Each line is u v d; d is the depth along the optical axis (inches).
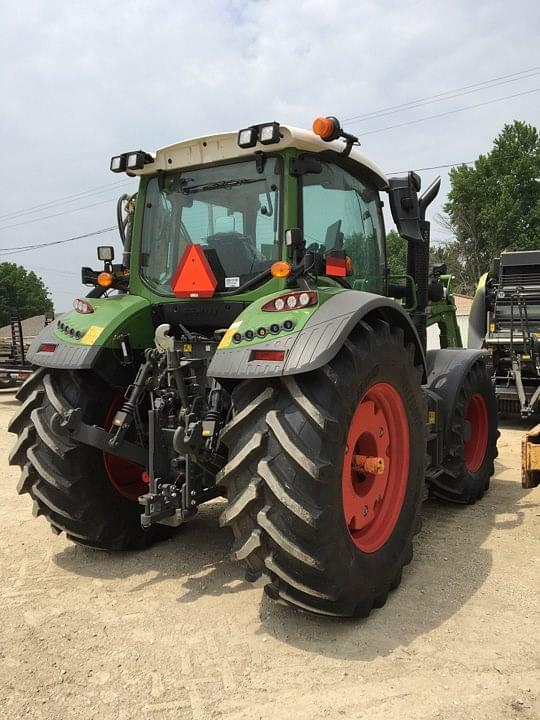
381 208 167.5
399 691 94.6
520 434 331.6
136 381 132.1
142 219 151.3
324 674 99.0
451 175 1854.1
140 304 144.6
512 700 92.5
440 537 164.2
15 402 497.7
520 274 378.9
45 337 144.5
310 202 135.6
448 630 113.7
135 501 149.3
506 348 364.8
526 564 145.1
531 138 1753.2
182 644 107.7
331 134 121.8
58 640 108.6
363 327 118.2
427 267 185.5
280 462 105.0
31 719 87.1
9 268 2588.6
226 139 133.3
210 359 134.8
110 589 129.9
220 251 138.1
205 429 121.5
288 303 112.7
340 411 107.9
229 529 167.2
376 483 128.1
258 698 92.7
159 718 87.8
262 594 127.3
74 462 135.3
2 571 138.9
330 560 105.5
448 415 174.7
